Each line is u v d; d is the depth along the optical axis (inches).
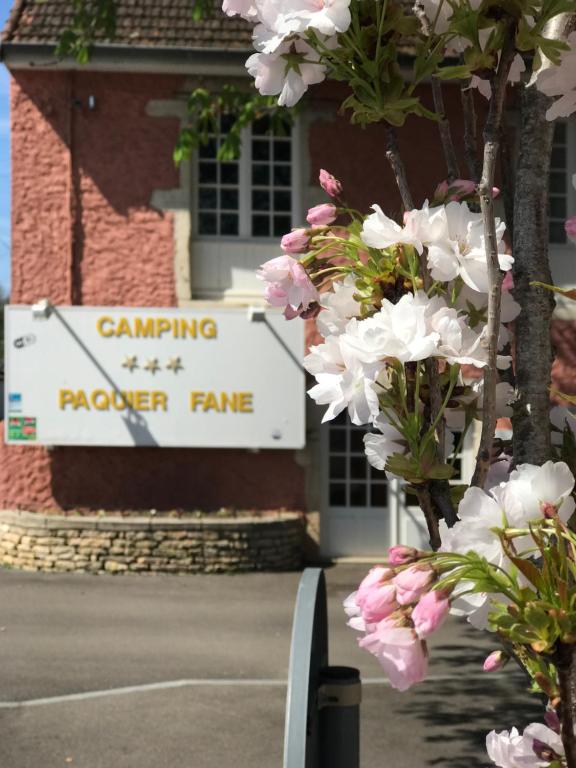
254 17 63.6
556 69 60.8
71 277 511.2
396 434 63.5
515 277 66.5
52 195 511.5
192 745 261.1
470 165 74.5
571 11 58.1
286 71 65.2
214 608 426.3
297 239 66.9
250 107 416.8
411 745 261.3
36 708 290.4
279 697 303.9
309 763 88.3
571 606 49.8
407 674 50.8
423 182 507.8
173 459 519.8
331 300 66.3
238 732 271.6
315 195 518.0
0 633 377.4
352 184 518.0
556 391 64.7
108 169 512.1
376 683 319.3
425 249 62.6
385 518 535.8
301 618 93.7
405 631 50.8
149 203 513.7
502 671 332.5
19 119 510.0
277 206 522.3
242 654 354.6
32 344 506.9
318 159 517.3
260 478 523.5
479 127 473.7
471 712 289.1
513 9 58.1
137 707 292.4
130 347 508.4
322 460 533.0
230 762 249.6
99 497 518.3
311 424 522.6
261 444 512.4
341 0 59.6
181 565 495.2
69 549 495.8
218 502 522.0
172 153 512.4
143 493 519.5
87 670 330.3
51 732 270.1
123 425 509.0
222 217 521.3
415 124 504.4
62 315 506.6
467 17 58.7
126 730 272.4
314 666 94.5
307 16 59.8
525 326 65.9
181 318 509.0
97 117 510.9
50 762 248.2
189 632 385.1
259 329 511.2
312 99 515.8
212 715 285.7
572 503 53.8
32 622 395.5
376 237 60.8
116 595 447.5
